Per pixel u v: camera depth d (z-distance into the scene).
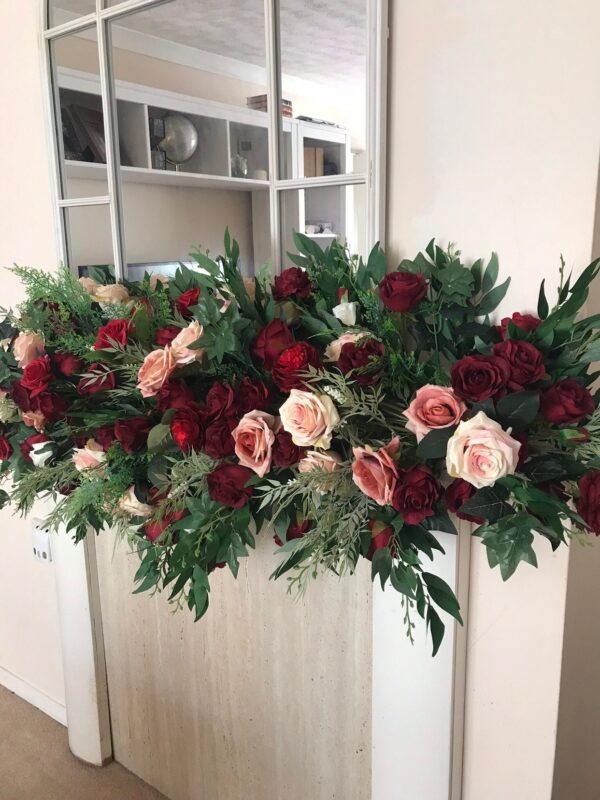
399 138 1.05
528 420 0.85
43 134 1.54
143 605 1.68
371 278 1.06
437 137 1.01
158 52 1.26
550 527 0.87
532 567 1.07
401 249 1.08
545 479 0.89
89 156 1.44
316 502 0.99
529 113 0.93
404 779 1.25
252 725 1.54
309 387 0.92
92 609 1.77
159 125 1.30
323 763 1.44
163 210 1.33
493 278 1.00
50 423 1.26
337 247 1.10
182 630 1.61
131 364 1.11
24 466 1.35
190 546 1.05
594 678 1.28
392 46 1.02
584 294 0.87
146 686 1.74
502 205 0.98
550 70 0.91
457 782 1.22
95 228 1.48
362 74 1.04
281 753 1.50
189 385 1.08
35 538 1.90
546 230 0.95
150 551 1.21
